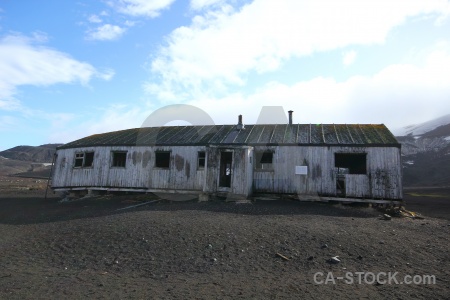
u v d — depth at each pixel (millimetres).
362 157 19625
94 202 19422
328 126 21578
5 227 12180
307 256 7895
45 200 23000
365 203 17203
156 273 6898
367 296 5637
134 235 9531
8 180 47531
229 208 14578
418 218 14141
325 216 13125
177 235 9422
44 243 9367
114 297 5570
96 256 8078
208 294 5695
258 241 8945
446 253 8398
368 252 8227
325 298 5535
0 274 6789
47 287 6062
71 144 24219
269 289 5945
